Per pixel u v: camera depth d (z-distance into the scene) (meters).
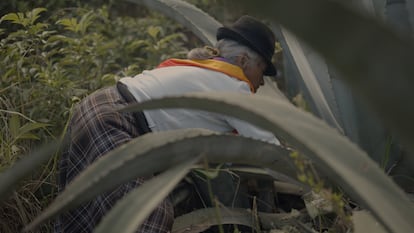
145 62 2.86
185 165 1.02
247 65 1.95
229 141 1.11
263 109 0.95
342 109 2.03
